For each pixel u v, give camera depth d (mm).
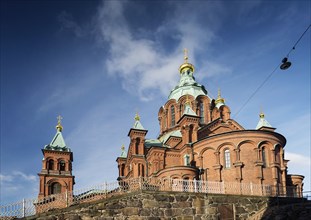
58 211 27422
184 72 73312
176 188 33188
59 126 75438
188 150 51844
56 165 69312
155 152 53906
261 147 47562
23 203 28594
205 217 30688
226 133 48312
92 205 28094
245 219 31828
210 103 66500
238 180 45781
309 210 28141
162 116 69938
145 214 29062
